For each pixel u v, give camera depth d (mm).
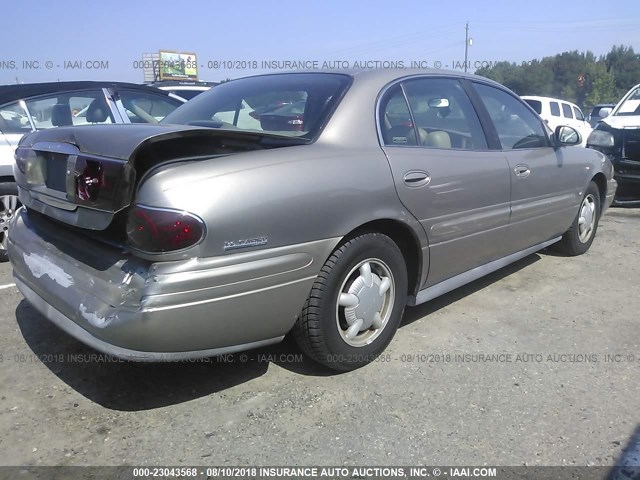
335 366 2914
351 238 2805
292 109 3051
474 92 3807
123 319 2215
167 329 2240
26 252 2924
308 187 2549
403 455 2354
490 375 2990
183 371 2994
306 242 2557
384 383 2900
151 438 2445
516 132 4078
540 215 4223
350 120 2928
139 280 2260
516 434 2496
